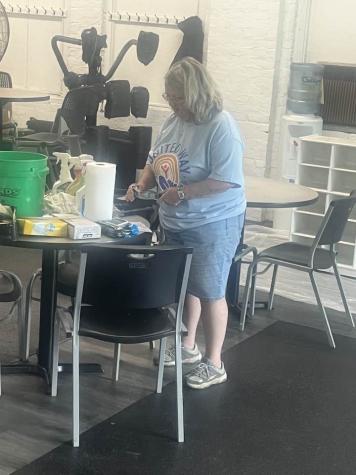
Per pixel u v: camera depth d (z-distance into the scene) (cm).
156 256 275
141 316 300
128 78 723
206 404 323
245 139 645
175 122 319
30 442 283
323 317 397
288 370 365
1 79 729
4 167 288
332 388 348
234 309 434
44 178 302
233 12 631
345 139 573
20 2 771
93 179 304
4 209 283
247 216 653
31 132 691
